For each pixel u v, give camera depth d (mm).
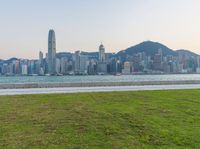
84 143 8352
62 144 8266
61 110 12859
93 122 10617
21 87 25578
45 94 18828
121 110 12766
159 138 8820
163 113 12172
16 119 11086
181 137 8914
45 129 9742
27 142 8422
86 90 22547
